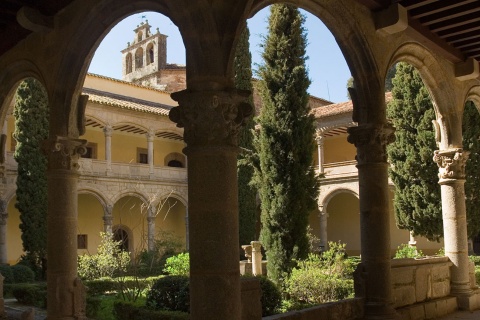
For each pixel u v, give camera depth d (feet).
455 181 32.42
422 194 55.11
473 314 29.96
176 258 56.13
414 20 26.99
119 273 55.42
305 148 48.37
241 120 16.79
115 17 23.11
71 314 24.93
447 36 29.32
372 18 25.77
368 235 25.26
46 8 25.41
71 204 25.73
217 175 16.14
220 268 15.83
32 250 69.62
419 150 55.21
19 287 53.01
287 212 47.06
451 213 32.48
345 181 91.20
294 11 49.65
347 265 44.27
